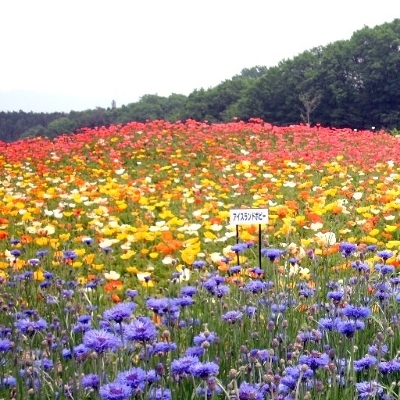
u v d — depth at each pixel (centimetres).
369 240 665
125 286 684
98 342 253
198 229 879
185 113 7975
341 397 293
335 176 1173
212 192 1073
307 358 284
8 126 10988
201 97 7862
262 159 1370
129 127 1862
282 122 5928
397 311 409
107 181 1232
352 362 290
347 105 5375
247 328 388
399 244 647
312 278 510
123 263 773
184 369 268
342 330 291
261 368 305
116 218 884
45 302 479
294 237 743
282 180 1141
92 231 886
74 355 320
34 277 548
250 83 7406
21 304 477
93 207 1032
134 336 272
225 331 388
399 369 305
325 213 891
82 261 708
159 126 1861
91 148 1719
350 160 1333
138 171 1414
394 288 450
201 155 1542
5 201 995
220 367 335
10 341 351
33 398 306
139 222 899
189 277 560
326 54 5512
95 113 9738
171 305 369
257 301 406
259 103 6091
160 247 582
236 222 549
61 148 1647
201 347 310
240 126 1855
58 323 398
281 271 491
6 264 579
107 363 314
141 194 1038
